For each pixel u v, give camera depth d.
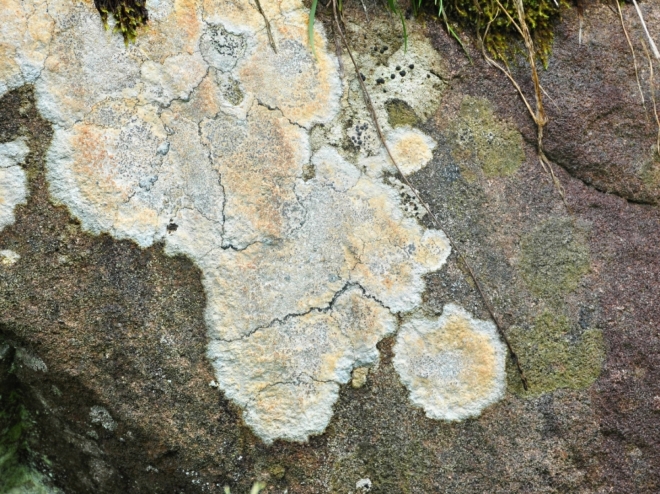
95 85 0.65
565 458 0.67
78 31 0.65
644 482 0.67
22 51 0.64
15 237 0.64
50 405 0.67
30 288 0.64
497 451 0.66
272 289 0.66
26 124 0.64
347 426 0.66
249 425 0.65
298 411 0.66
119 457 0.67
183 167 0.66
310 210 0.67
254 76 0.67
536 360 0.67
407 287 0.67
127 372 0.65
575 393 0.67
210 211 0.66
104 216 0.65
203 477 0.66
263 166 0.67
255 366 0.65
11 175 0.64
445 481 0.66
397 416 0.66
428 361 0.66
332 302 0.66
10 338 0.65
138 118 0.66
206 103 0.67
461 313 0.67
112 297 0.65
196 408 0.65
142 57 0.66
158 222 0.65
